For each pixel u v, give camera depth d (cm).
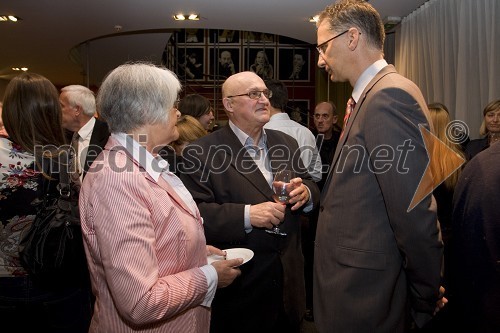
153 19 429
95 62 657
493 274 115
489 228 115
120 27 459
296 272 171
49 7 394
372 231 127
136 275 93
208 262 131
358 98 137
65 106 281
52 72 742
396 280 129
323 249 137
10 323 144
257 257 166
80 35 498
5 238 138
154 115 111
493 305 115
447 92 369
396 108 119
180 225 109
